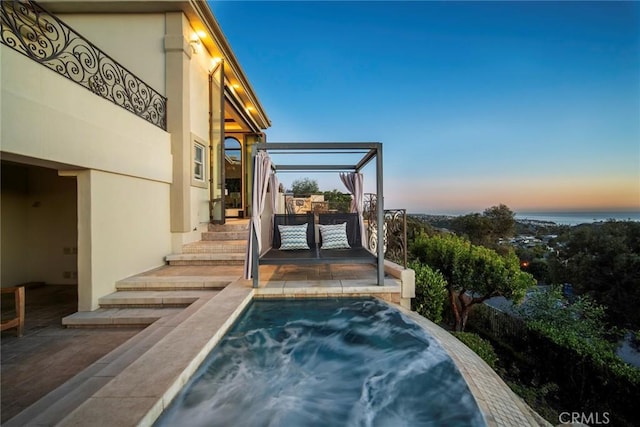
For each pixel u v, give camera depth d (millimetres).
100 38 5340
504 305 9797
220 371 2639
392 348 3082
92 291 3652
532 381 5711
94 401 1672
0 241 4773
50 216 5184
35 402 1942
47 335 3168
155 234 5023
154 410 1654
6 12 2896
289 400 2307
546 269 14703
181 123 5430
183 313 3271
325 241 5402
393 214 5461
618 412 4500
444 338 3188
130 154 4316
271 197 5594
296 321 3568
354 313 3746
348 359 2891
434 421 2088
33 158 2951
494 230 19875
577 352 5117
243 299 3582
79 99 3451
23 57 2785
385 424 2072
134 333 3236
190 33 5695
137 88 4715
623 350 7590
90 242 3650
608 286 11641
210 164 6605
